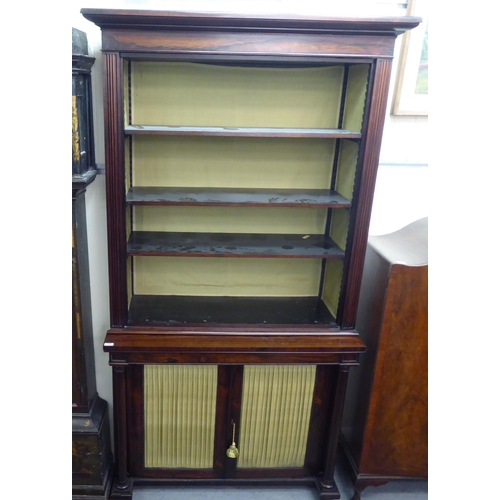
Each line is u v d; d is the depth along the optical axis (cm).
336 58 109
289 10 133
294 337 130
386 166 151
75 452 139
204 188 140
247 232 148
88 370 140
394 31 107
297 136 115
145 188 137
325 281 151
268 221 147
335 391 135
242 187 143
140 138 135
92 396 146
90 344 142
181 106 134
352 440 154
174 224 145
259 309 144
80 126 118
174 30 104
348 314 131
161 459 143
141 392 134
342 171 136
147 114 134
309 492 151
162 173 140
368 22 103
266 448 144
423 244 136
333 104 137
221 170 141
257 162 141
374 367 134
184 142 137
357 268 127
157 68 129
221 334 128
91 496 141
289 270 153
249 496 149
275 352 127
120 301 125
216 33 105
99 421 142
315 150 141
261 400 137
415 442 141
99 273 144
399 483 160
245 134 114
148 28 103
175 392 135
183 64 129
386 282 127
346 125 133
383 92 112
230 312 141
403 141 149
